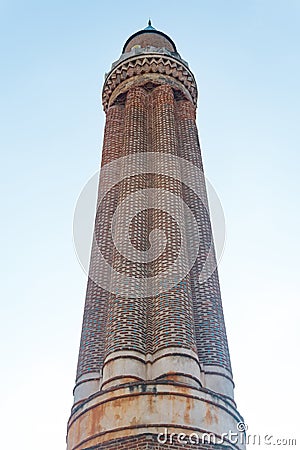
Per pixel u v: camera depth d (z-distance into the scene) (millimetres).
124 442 18297
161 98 32844
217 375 21922
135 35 39438
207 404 19672
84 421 19812
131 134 30688
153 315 22734
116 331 21984
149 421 18672
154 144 30312
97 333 23953
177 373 20266
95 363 22859
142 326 22312
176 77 34625
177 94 34312
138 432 18406
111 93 35188
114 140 32188
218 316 24188
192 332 22078
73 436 19969
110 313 22984
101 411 19500
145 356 21375
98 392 20188
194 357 21141
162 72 34281
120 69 34875
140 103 32812
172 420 18781
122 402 19344
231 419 20000
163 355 20906
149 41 38344
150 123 32062
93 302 25219
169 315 22219
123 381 20328
